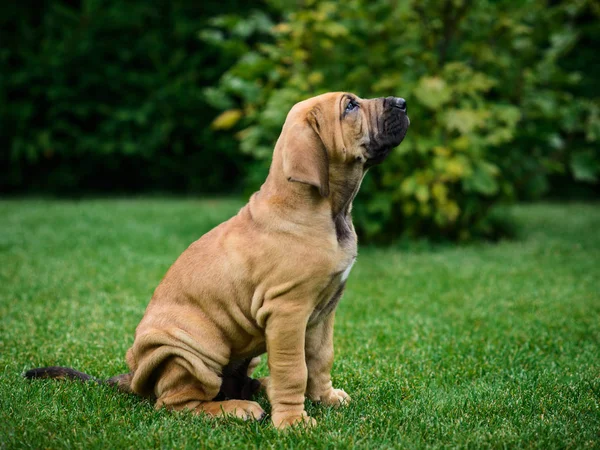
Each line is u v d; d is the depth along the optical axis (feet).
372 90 32.09
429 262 29.45
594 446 11.55
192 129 53.57
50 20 51.90
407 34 32.83
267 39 50.88
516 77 34.76
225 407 13.17
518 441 11.73
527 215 43.52
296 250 12.44
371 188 33.04
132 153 53.57
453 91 31.91
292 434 12.00
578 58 47.34
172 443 11.68
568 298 23.09
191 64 51.75
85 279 25.44
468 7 32.42
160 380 13.43
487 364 16.72
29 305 21.68
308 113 12.94
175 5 52.11
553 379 15.37
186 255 13.88
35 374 14.76
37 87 51.37
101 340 18.40
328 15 33.50
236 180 57.52
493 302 22.81
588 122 36.70
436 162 31.04
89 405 13.39
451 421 12.71
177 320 13.28
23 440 11.71
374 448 11.56
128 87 53.06
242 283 12.94
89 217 40.86
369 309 21.91
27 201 50.14
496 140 32.12
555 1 44.04
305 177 12.12
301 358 12.66
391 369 16.30
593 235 35.60
